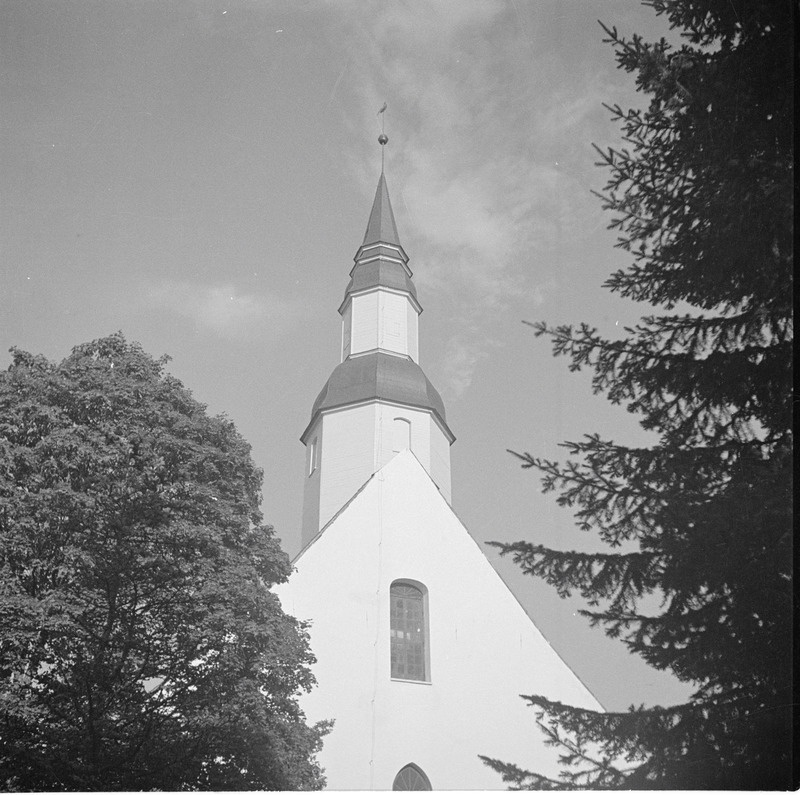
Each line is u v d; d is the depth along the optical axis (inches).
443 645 971.9
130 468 601.6
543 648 976.3
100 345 689.0
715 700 424.2
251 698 595.5
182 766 564.7
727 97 466.3
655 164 478.6
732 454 439.5
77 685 552.1
